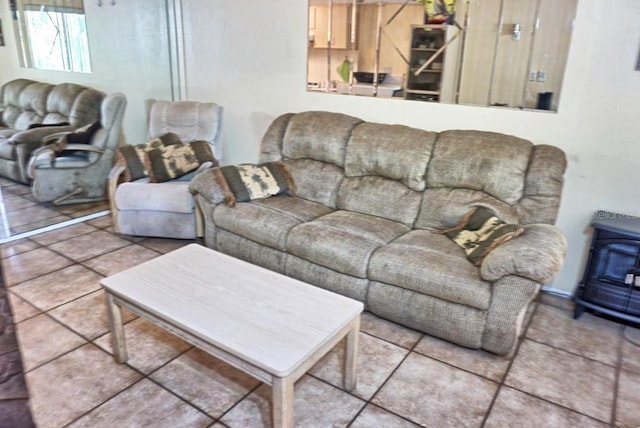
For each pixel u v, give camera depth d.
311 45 3.51
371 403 1.90
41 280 2.84
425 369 2.13
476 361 2.20
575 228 2.81
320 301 1.86
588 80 2.57
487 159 2.59
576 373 2.13
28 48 3.50
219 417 1.80
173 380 2.01
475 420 1.83
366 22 3.22
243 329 1.64
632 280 2.40
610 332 2.49
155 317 1.78
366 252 2.43
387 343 2.32
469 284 2.13
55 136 3.73
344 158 3.09
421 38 3.04
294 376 1.49
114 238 3.50
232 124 4.19
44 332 2.32
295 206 3.00
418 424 1.79
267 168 3.19
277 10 3.60
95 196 4.13
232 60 3.98
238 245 2.96
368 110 3.38
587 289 2.54
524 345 2.35
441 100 3.06
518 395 1.97
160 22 4.25
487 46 2.82
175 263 2.16
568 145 2.71
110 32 4.01
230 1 3.83
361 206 2.96
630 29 2.41
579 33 2.54
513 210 2.49
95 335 2.31
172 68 4.37
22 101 3.50
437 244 2.47
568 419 1.84
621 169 2.60
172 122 3.88
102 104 4.06
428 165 2.79
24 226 3.60
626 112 2.52
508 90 2.82
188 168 3.50
